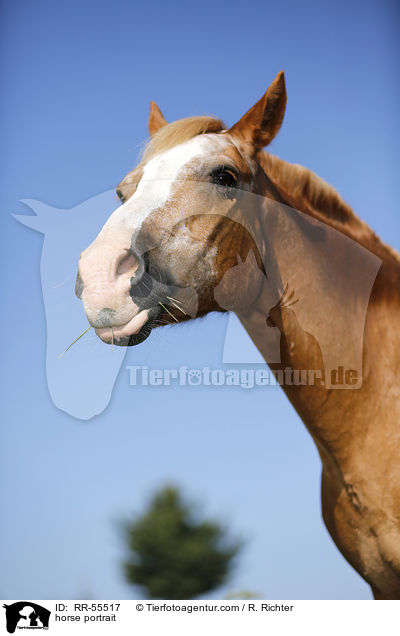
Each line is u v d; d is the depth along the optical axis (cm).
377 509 166
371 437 168
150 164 161
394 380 169
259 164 177
